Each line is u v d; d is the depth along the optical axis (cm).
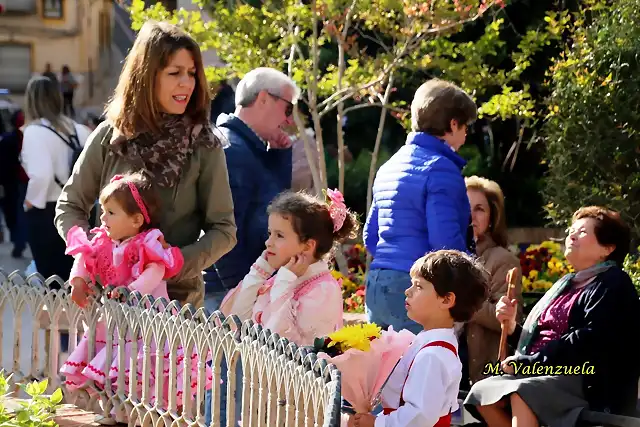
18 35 2750
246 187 644
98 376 504
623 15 970
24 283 561
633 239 955
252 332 425
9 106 1712
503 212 739
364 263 1115
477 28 1257
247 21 1041
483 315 677
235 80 1221
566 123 986
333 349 452
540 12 1248
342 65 1061
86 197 545
